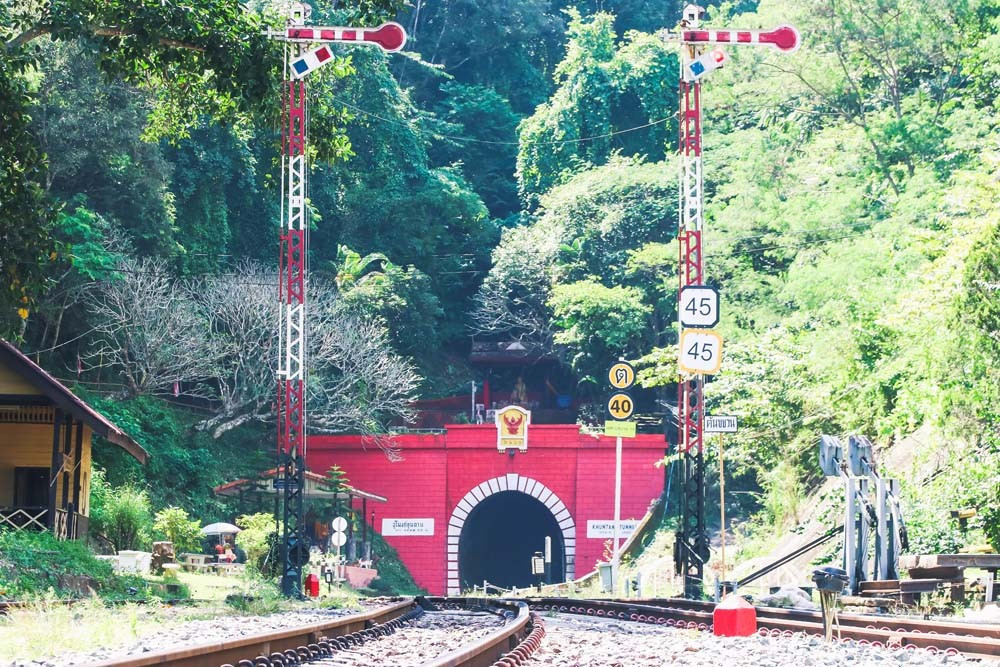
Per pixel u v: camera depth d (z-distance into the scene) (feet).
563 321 292.61
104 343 227.81
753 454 190.70
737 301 245.24
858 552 92.17
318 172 325.83
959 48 245.65
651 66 360.48
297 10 125.39
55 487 120.47
